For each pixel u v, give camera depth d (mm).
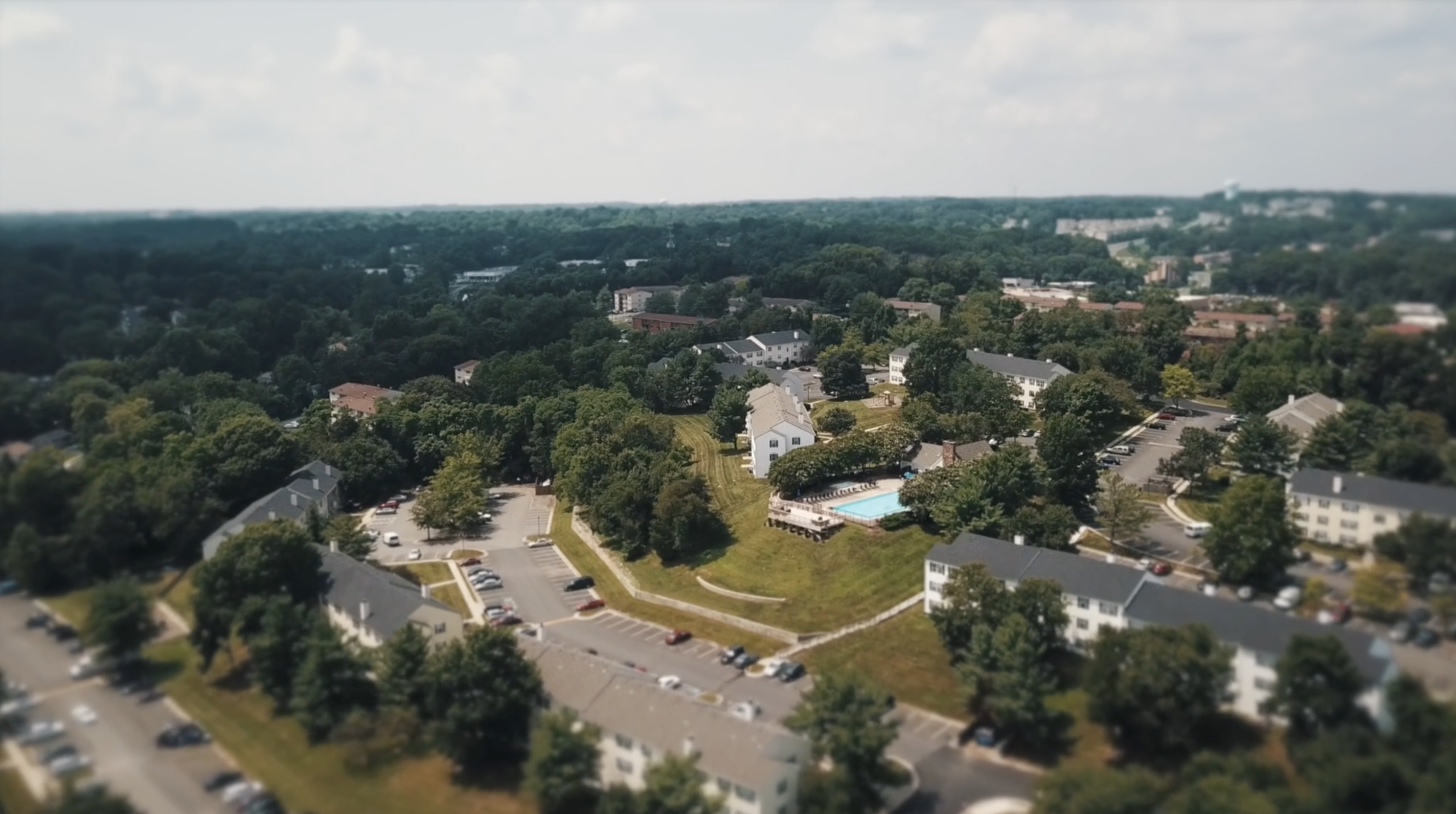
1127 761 96250
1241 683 101438
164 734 106188
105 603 114438
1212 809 75250
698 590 151375
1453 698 89500
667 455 192250
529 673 106688
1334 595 111250
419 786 100500
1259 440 151000
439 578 161750
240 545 127375
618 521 172125
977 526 139750
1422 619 103188
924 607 133750
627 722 100062
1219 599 108188
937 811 92000
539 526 191000
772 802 89812
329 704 106688
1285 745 93500
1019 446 153625
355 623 127500
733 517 175625
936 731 106562
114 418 157625
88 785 95125
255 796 96625
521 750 105750
